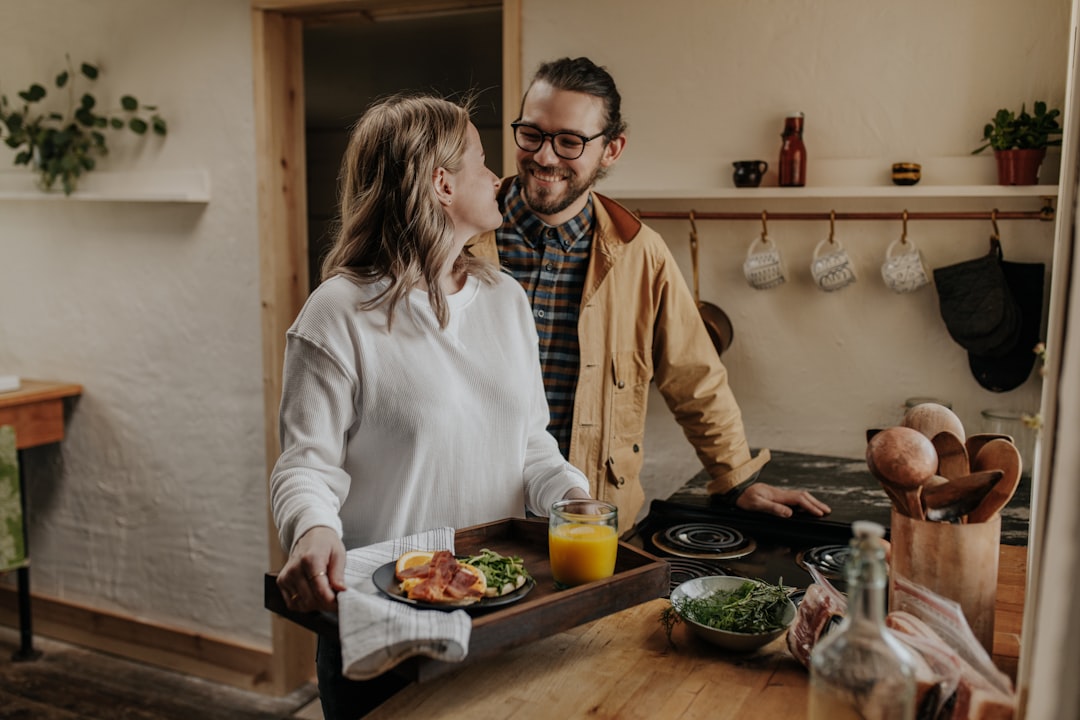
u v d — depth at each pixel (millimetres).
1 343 3568
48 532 3590
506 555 1394
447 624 1010
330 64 3881
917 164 2266
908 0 2281
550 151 1914
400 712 1030
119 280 3303
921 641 972
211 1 3000
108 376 3373
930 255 2354
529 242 2068
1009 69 2219
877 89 2334
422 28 3324
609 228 2086
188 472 3279
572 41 2604
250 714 3055
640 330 2148
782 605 1214
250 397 3129
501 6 2830
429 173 1454
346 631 1025
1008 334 2229
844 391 2475
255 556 3203
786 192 2324
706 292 2576
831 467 2348
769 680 1106
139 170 3213
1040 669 758
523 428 1583
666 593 1263
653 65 2529
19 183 3395
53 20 3275
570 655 1172
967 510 1067
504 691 1078
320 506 1297
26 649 3426
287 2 2875
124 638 3463
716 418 2154
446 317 1482
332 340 1419
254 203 3025
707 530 1818
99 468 3445
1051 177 2199
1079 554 739
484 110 4125
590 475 2125
